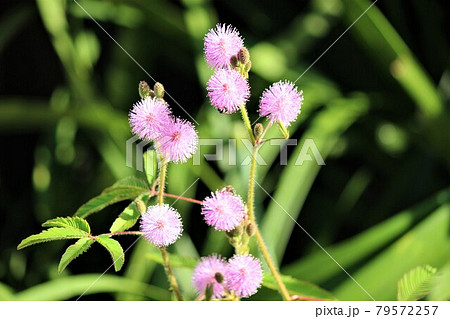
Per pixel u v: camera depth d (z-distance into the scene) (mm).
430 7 1122
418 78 920
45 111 951
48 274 1061
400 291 453
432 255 687
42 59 1273
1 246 1141
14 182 1269
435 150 977
